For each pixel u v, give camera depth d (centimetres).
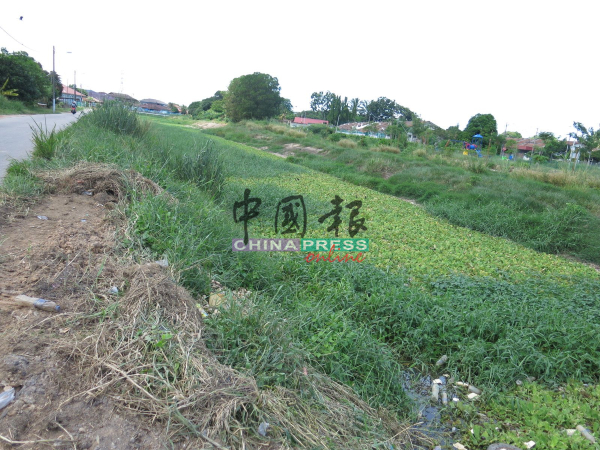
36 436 206
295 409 272
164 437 221
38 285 321
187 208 562
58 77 4388
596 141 2148
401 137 2461
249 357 301
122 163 676
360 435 285
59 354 258
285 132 3048
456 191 1287
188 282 407
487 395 372
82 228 446
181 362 260
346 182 1502
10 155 849
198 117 5575
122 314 299
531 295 542
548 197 1100
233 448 226
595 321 484
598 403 360
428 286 560
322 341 354
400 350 428
